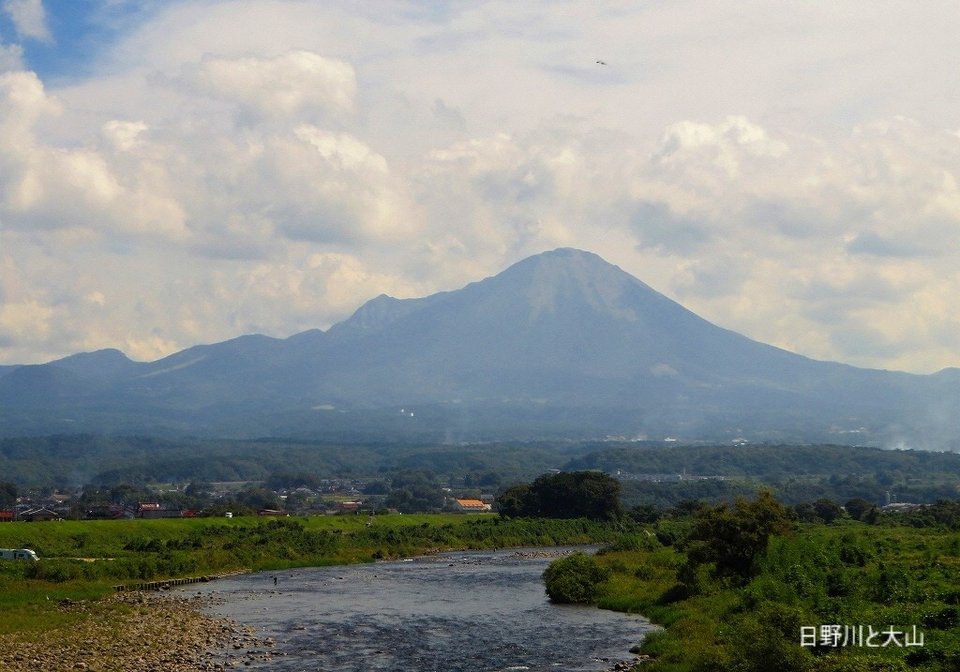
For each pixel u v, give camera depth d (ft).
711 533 231.50
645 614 230.89
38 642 190.80
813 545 229.86
